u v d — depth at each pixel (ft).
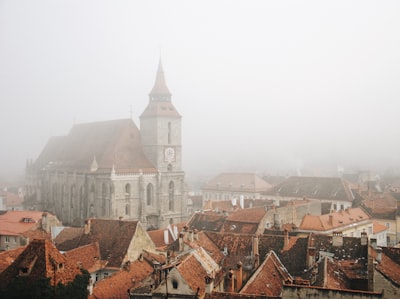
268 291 195.93
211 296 175.42
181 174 545.44
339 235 241.55
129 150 517.96
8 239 351.67
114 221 306.14
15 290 183.83
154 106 536.83
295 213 391.24
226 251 257.55
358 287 201.87
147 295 207.51
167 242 338.54
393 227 448.65
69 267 198.39
